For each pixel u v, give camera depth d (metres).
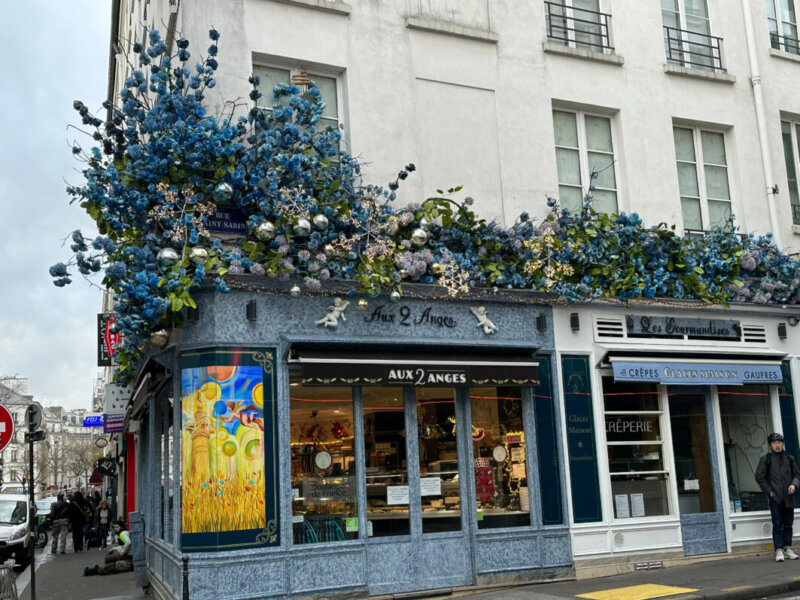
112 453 41.84
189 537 9.09
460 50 12.09
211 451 9.20
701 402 12.66
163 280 8.91
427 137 11.59
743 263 13.09
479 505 10.69
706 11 14.84
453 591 10.20
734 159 14.34
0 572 9.98
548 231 11.45
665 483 12.02
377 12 11.52
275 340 9.72
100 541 24.09
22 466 104.56
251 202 9.83
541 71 12.70
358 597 9.62
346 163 10.30
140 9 16.91
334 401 10.05
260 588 9.10
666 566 11.61
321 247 10.16
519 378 10.84
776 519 11.69
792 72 15.39
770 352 13.10
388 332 10.41
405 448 10.36
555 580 10.79
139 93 10.05
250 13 10.57
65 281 9.07
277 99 10.32
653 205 13.22
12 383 95.12
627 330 12.11
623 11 13.67
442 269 10.48
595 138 13.25
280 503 9.41
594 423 11.60
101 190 9.22
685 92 13.98
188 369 9.49
